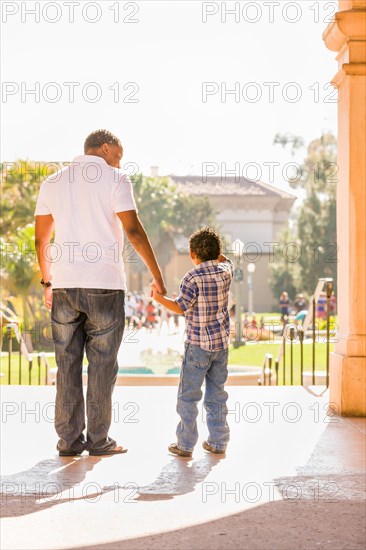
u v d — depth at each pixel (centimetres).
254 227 7206
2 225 3925
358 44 773
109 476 527
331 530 413
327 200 5328
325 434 675
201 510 450
